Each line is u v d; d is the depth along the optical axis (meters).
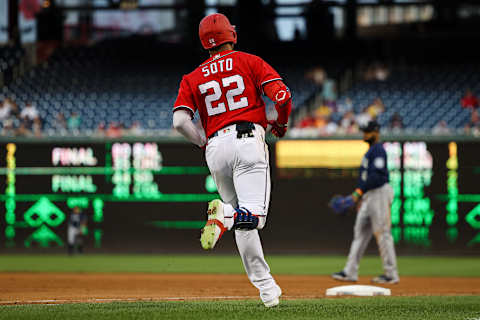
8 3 95.19
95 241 65.69
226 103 15.84
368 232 31.95
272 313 16.80
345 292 25.64
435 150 62.72
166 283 34.66
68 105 83.38
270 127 16.59
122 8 96.50
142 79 88.94
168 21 97.56
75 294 26.88
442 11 97.38
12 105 79.56
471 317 16.69
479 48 93.44
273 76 15.72
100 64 92.25
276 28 97.44
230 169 15.91
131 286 32.34
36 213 66.00
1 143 65.75
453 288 31.80
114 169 65.50
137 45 96.06
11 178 65.94
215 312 16.91
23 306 19.02
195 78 16.20
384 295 25.58
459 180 62.41
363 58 93.81
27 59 92.81
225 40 16.36
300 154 64.56
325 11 96.38
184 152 65.12
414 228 62.91
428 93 82.75
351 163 63.97
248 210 15.30
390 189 30.98
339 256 63.72
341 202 30.86
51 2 97.12
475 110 77.25
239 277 39.81
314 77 87.56
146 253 65.31
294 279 38.06
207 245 14.41
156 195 65.31
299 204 64.62
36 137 65.88
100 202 65.69
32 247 66.06
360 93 84.88
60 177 65.81
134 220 65.50
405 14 99.94
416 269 48.19
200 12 95.50
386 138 63.03
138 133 74.69
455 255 62.38
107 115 81.69
